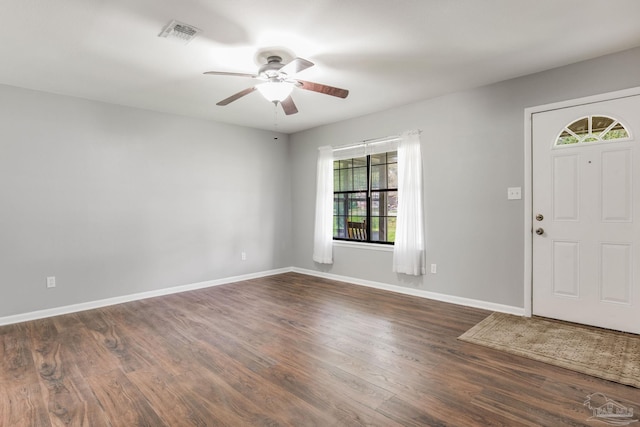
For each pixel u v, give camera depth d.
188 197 4.74
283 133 5.91
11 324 3.42
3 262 3.43
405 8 2.17
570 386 2.14
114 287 4.11
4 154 3.44
